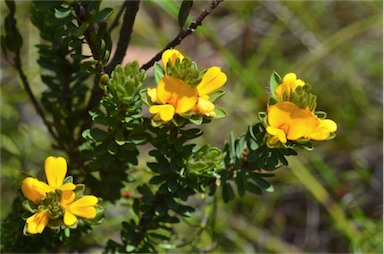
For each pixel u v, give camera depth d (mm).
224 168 348
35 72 612
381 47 699
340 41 680
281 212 620
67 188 298
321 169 611
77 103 403
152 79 536
